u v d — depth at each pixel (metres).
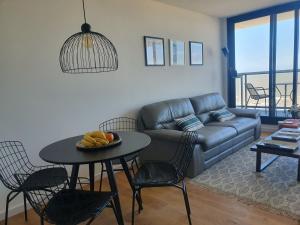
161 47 3.95
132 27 3.49
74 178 2.11
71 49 2.81
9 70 2.37
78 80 2.92
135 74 3.58
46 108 2.66
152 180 1.94
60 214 1.49
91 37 2.32
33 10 2.51
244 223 2.04
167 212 2.29
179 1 3.88
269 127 5.03
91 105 3.06
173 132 3.12
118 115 3.38
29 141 2.54
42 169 2.45
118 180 3.10
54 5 2.66
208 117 4.30
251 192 2.55
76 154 1.80
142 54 3.66
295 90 4.79
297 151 2.65
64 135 2.82
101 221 2.22
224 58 5.44
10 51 2.37
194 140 2.43
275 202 2.32
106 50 3.15
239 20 5.06
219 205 2.35
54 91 2.71
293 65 4.70
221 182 2.83
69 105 2.85
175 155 2.93
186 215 2.22
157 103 3.70
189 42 4.49
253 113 4.39
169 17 4.07
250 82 5.82
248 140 4.13
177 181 1.97
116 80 3.33
